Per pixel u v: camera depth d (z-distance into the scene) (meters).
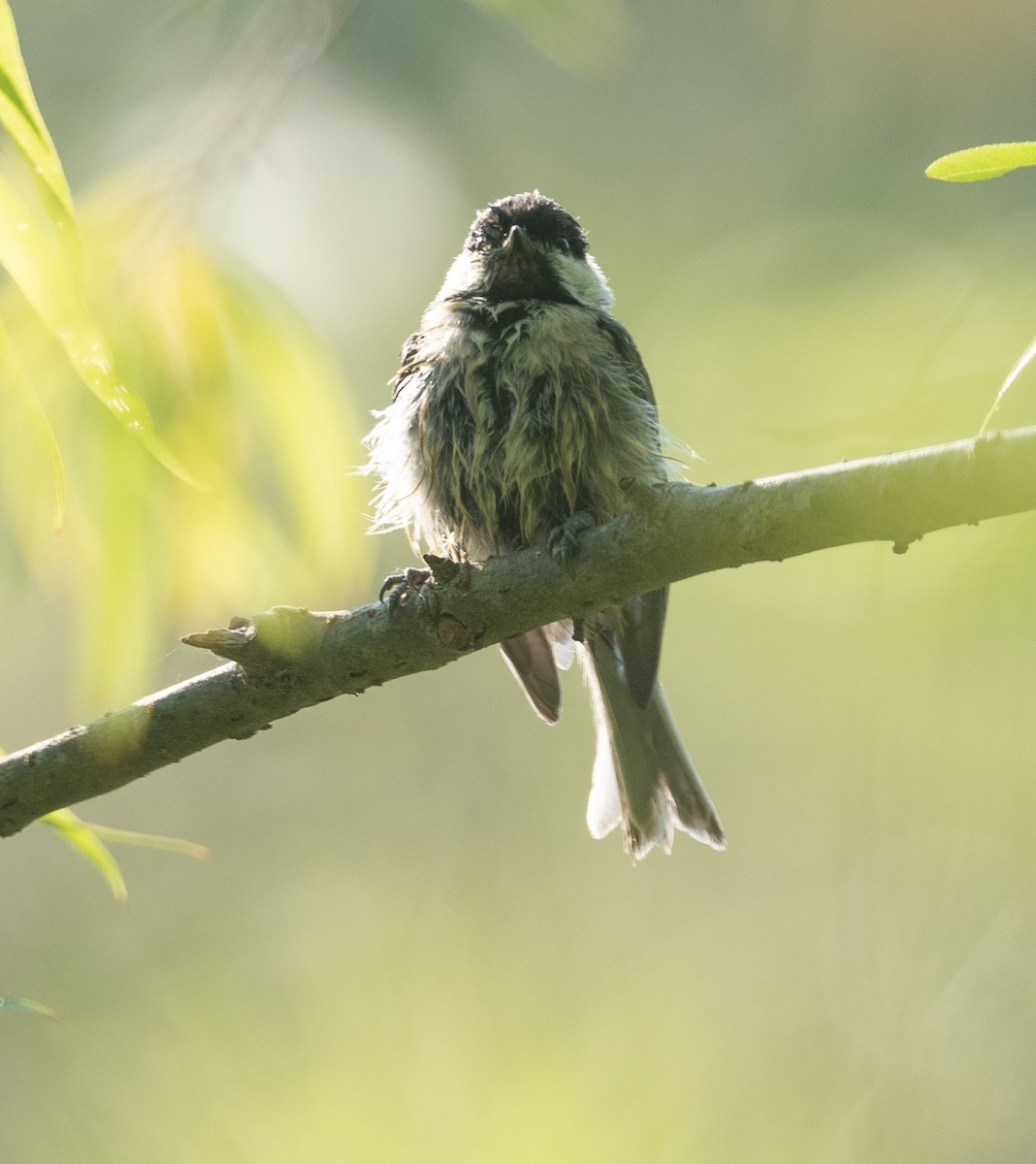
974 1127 7.84
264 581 7.42
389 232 12.84
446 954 10.86
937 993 7.73
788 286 10.01
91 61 10.97
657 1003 9.95
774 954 10.87
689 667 12.23
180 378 7.12
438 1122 8.55
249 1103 9.08
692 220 13.36
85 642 7.22
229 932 12.48
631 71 13.91
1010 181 11.09
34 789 6.10
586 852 12.95
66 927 12.97
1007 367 6.51
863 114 12.77
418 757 14.17
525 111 13.78
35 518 7.18
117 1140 9.53
